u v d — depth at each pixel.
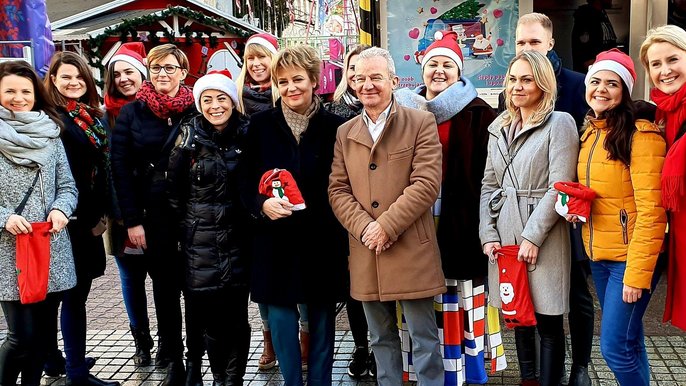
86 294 4.18
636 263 3.02
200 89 3.71
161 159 3.97
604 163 3.16
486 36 6.14
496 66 6.18
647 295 3.12
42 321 3.71
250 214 3.60
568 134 3.37
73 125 3.99
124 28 10.74
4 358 3.67
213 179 3.74
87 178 4.05
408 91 3.90
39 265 3.51
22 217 3.49
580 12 6.93
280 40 10.97
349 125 3.57
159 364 4.53
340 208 3.46
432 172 3.37
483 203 3.59
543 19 3.96
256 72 4.57
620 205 3.14
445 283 3.52
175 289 4.11
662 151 2.99
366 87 3.39
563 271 3.42
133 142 4.05
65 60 4.02
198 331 3.97
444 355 3.71
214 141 3.77
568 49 7.02
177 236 3.94
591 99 3.21
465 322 3.72
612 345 3.21
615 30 6.91
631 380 3.22
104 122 4.49
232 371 3.90
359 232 3.38
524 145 3.47
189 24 12.24
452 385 3.71
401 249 3.41
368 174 3.44
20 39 7.24
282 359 3.67
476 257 3.64
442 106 3.64
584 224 3.32
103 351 4.95
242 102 4.43
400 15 6.19
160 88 4.03
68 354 4.16
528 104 3.44
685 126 2.90
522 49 3.98
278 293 3.58
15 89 3.60
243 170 3.65
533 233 3.35
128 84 4.48
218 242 3.76
